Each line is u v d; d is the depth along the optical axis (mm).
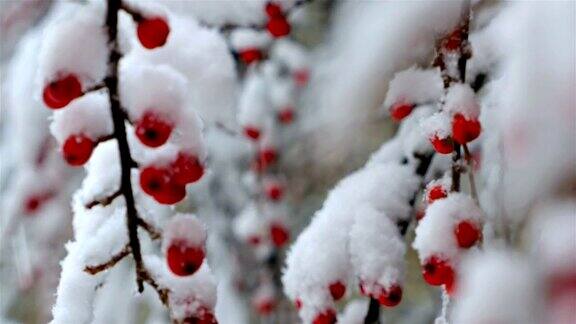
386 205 503
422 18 413
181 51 564
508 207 371
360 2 419
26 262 939
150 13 441
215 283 462
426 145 514
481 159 501
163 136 438
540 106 314
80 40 431
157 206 495
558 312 275
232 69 570
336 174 739
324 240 500
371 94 415
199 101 567
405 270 490
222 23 578
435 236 454
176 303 455
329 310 494
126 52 441
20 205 896
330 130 500
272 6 568
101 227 483
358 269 491
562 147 302
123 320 780
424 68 489
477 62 484
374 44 413
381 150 529
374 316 502
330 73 439
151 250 541
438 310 877
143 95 439
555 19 334
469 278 322
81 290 481
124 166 446
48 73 429
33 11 847
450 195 460
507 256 312
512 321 287
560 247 282
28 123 846
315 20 879
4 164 926
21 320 1084
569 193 296
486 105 498
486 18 478
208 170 465
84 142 443
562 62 319
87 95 450
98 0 438
